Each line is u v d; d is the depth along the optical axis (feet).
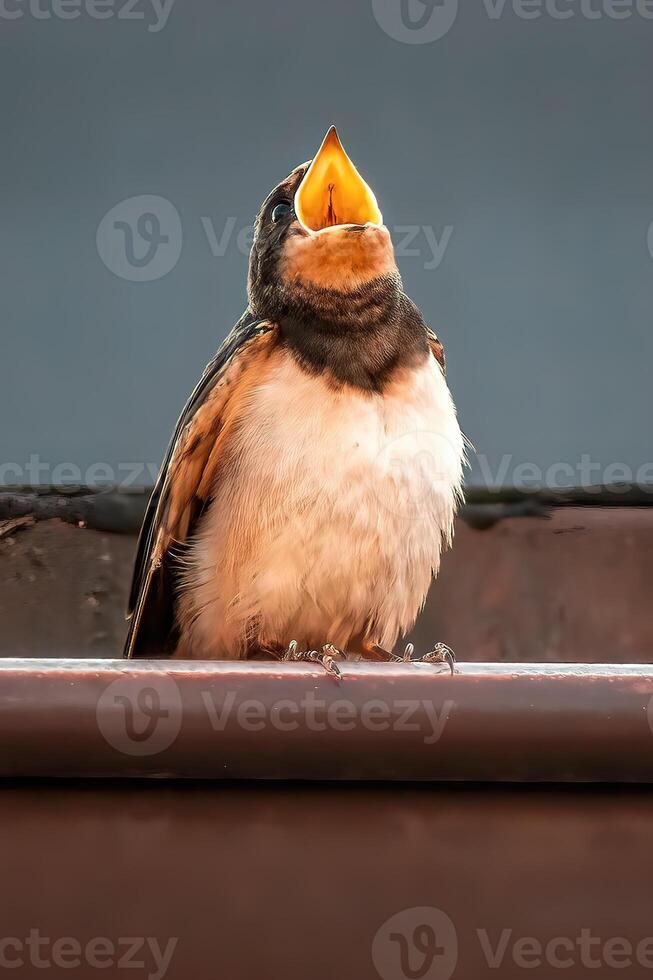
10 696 8.00
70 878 8.00
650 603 8.48
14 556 8.47
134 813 8.01
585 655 8.48
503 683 8.01
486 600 8.48
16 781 8.00
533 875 8.01
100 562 8.48
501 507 8.49
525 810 8.01
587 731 8.01
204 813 8.01
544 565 8.48
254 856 8.01
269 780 8.01
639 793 8.02
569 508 8.49
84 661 8.02
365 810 8.01
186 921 8.00
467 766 8.01
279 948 8.00
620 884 8.01
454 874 8.01
